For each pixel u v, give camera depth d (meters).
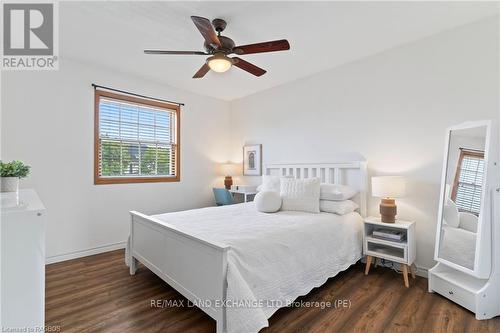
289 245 1.91
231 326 1.39
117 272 2.62
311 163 3.45
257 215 2.55
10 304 1.05
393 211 2.49
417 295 2.15
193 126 4.26
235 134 4.71
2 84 2.60
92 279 2.44
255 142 4.33
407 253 2.34
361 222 2.79
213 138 4.55
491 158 1.89
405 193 2.54
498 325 1.74
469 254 1.98
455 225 2.12
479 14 2.15
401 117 2.70
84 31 2.37
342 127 3.19
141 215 2.43
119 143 3.48
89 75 3.13
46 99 2.84
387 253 2.53
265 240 1.80
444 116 2.42
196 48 2.72
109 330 1.66
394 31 2.41
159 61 3.06
